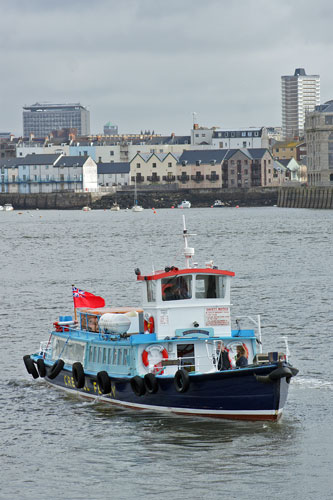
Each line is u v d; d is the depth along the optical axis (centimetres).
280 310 14012
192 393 7975
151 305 8544
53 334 9750
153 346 8381
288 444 7362
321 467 6869
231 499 6347
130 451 7319
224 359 8488
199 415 8069
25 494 6512
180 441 7500
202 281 8606
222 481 6656
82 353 9119
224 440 7488
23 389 9388
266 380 7619
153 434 7694
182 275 8519
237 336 8706
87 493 6512
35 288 17638
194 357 8425
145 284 8588
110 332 8806
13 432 7900
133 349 8356
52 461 7138
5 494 6519
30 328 12812
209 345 8525
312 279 18188
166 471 6869
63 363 9319
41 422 8175
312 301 14938
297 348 10931
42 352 10094
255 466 6925
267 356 7900
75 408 8619
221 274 8619
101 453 7288
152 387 8100
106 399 8719
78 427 7981
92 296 9956
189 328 8550
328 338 11531
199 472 6831
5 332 12500
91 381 8806
